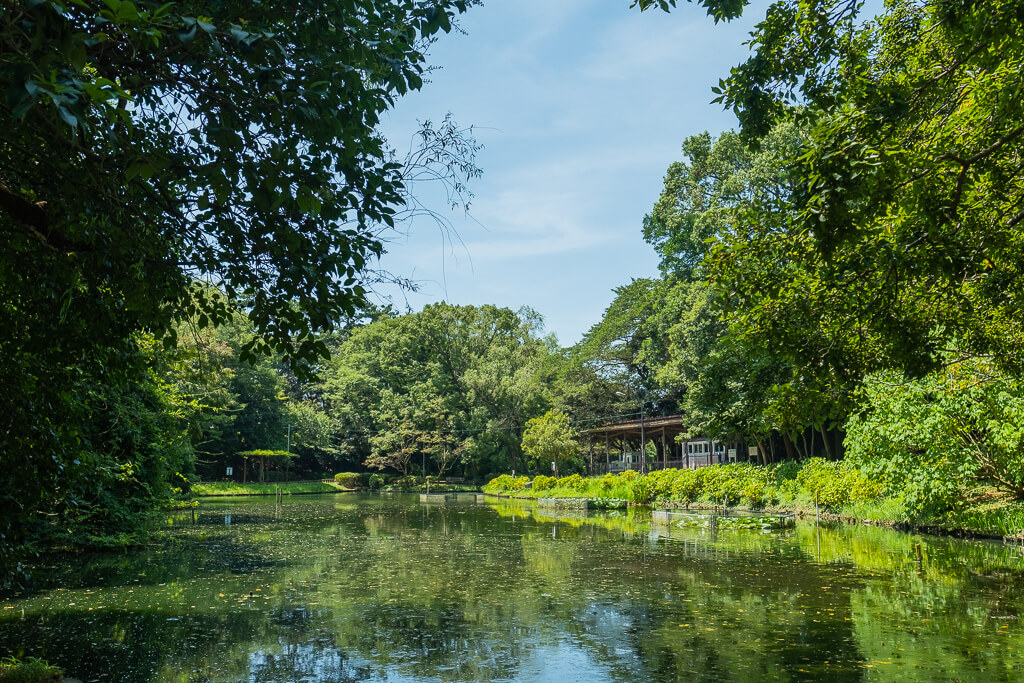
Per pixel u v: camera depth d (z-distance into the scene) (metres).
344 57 4.23
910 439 16.34
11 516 5.89
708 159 33.56
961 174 6.25
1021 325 8.05
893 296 6.82
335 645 8.02
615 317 45.56
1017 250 6.96
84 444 12.87
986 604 9.40
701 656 7.39
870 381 16.02
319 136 4.05
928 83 7.10
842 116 6.03
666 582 11.70
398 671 7.08
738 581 11.56
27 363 5.81
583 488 38.44
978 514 16.06
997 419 14.58
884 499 20.78
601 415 47.47
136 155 3.34
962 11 5.93
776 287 7.33
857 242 6.51
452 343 57.16
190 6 3.50
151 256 4.69
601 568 13.35
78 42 2.70
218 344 26.94
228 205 4.41
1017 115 6.55
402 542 18.27
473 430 54.88
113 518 16.05
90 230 4.49
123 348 5.90
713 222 29.20
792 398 8.36
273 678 6.87
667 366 33.88
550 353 54.66
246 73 3.77
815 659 7.17
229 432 53.44
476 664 7.27
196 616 9.47
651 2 6.73
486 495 48.34
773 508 25.88
